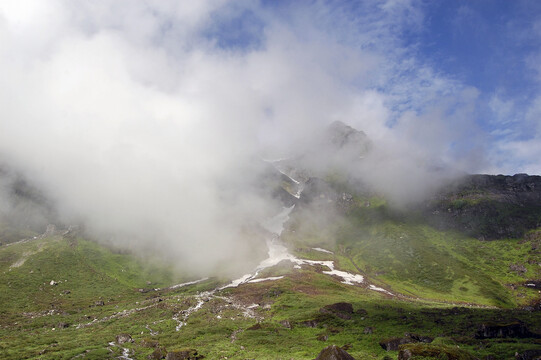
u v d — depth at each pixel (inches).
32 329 4862.2
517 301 7854.3
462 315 4859.7
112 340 3988.7
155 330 4525.1
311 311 5142.7
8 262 7869.1
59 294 7042.3
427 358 2405.3
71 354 3316.9
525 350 2888.8
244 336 4028.1
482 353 2952.8
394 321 4424.2
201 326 4690.0
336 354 2443.4
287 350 3425.2
